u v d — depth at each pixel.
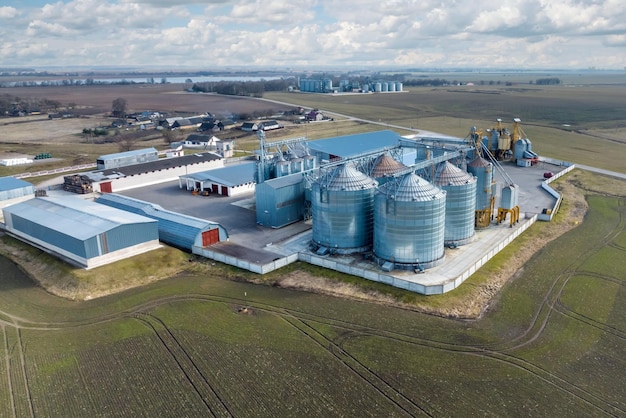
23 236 64.56
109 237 54.75
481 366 37.22
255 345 40.28
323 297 48.38
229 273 53.97
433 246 52.62
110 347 40.31
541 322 43.41
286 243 61.59
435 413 32.19
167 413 32.47
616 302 46.72
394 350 39.41
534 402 33.19
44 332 42.91
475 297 47.78
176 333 42.25
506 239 60.59
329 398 33.75
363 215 56.38
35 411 32.88
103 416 32.31
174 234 61.25
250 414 32.31
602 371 36.50
